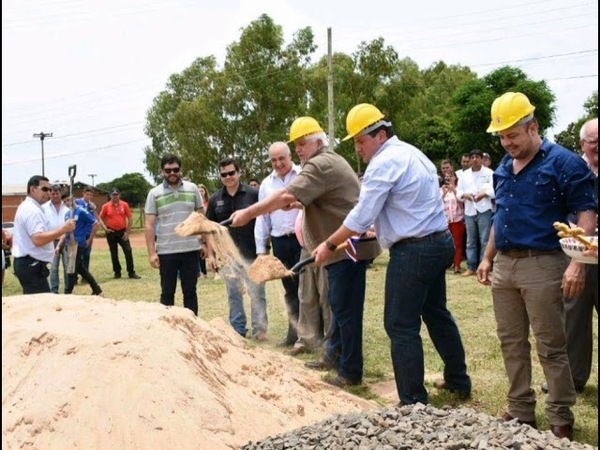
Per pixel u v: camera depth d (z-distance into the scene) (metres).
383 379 6.20
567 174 4.30
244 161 42.00
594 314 8.49
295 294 7.50
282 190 5.62
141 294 12.22
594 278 5.11
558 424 4.49
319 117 41.44
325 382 5.78
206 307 10.23
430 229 4.81
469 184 11.87
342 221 5.72
